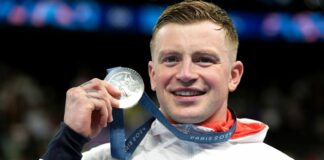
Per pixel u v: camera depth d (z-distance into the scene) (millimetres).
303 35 15383
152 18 14289
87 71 15414
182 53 4082
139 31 14219
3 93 12969
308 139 14961
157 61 4211
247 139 4355
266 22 15125
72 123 3857
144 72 16703
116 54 16547
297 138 14844
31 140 12281
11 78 13984
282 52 17094
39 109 13500
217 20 4223
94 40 15891
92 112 3979
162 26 4219
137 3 14320
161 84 4176
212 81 4109
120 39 15523
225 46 4227
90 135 3959
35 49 16094
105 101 3922
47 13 13758
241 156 4242
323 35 15523
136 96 4105
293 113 15312
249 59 17297
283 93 16922
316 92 16266
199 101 4117
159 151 4250
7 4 13664
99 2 14086
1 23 13586
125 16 14164
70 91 3979
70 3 13906
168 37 4129
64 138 3857
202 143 4207
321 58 17156
